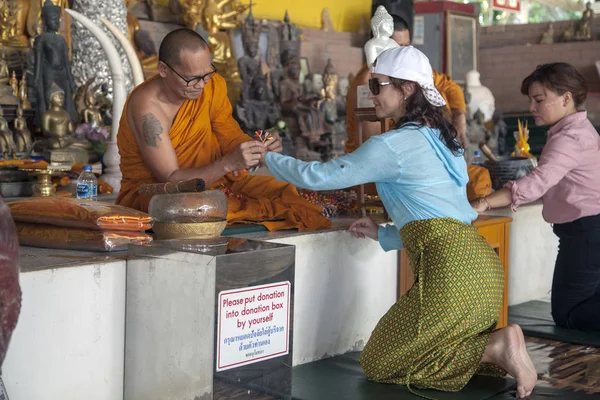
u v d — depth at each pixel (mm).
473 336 3512
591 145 4562
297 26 9805
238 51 8633
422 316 3424
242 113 8297
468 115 10289
